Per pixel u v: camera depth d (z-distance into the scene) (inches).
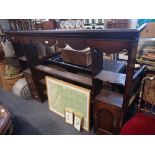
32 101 100.4
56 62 85.0
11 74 108.7
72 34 48.3
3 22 101.5
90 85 59.7
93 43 45.9
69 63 82.6
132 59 42.9
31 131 75.9
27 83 95.3
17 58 89.7
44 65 86.7
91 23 103.8
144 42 78.3
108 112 57.7
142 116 52.1
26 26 105.2
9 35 75.2
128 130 49.0
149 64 75.4
